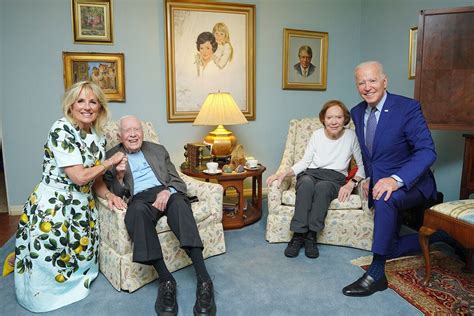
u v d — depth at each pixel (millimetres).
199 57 3260
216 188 2240
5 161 3002
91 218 1879
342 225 2367
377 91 1904
